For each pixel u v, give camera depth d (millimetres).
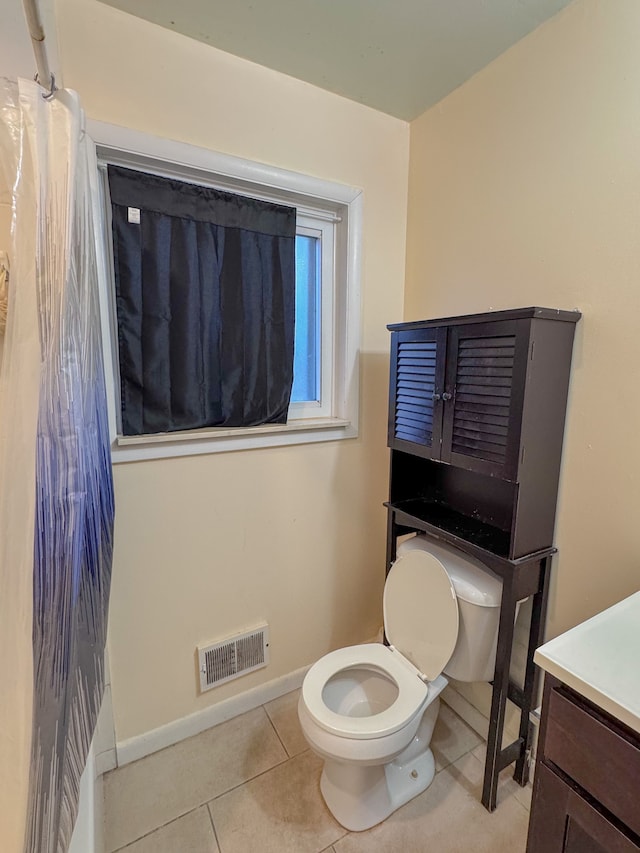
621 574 1135
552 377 1156
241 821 1268
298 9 1149
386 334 1795
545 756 806
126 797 1334
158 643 1463
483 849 1191
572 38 1146
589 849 731
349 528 1826
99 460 1030
